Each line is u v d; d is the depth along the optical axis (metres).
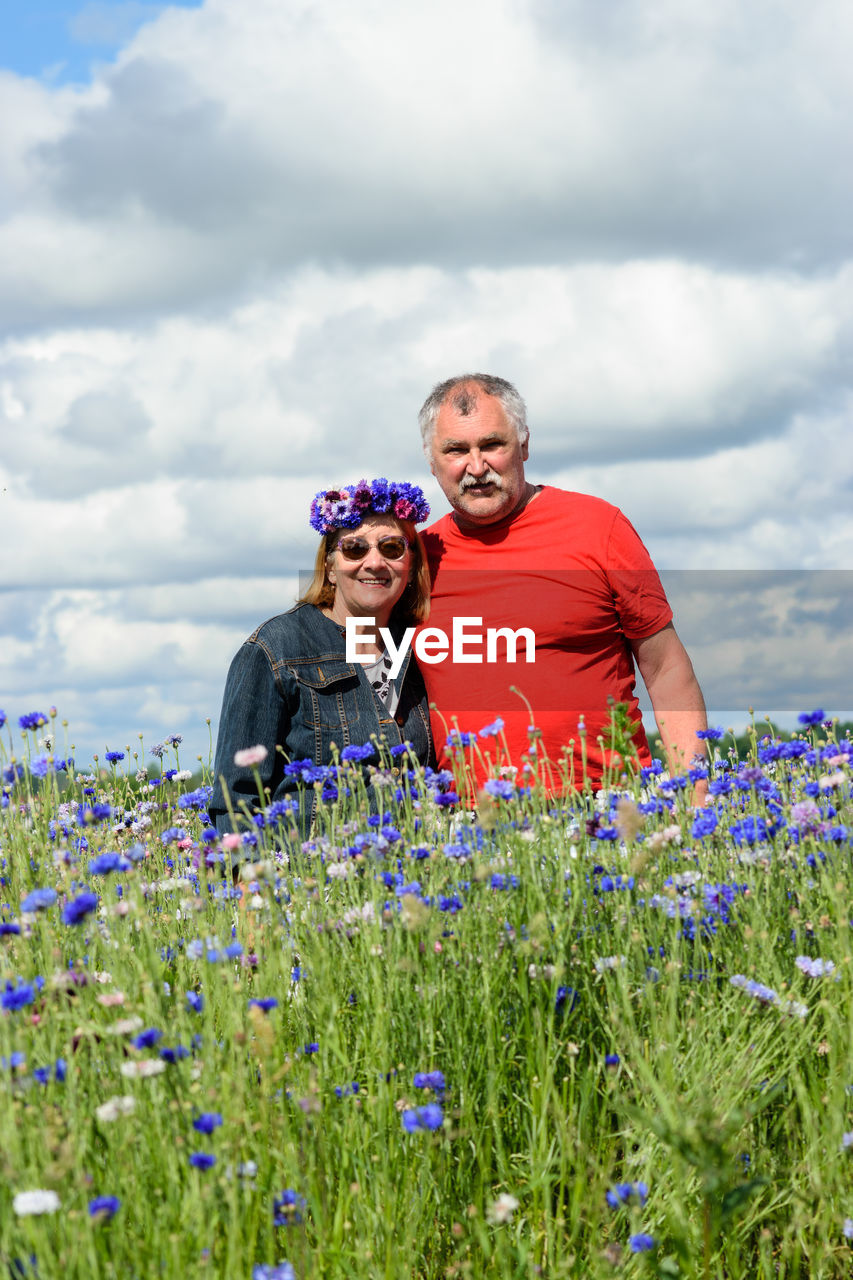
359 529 5.02
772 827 3.42
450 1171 2.60
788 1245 2.46
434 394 5.52
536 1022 2.69
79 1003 2.48
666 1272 2.21
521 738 5.09
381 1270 2.32
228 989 2.65
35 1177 2.00
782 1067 2.62
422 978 2.84
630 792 3.71
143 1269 2.01
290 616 5.17
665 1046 2.54
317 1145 2.45
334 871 3.35
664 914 3.01
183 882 3.54
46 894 2.77
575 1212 2.40
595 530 5.35
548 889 3.17
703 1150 2.20
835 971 2.71
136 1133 2.25
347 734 5.00
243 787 4.87
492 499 5.35
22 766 3.75
